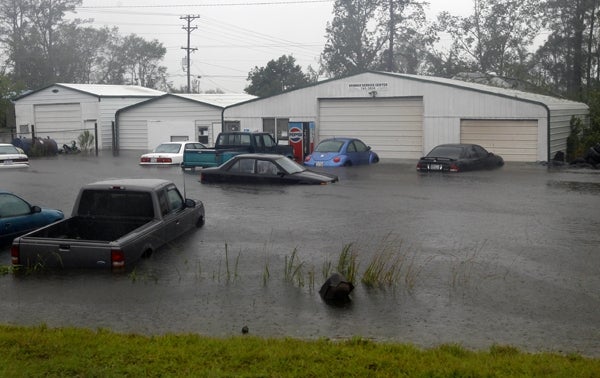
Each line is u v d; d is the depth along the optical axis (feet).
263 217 55.01
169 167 105.50
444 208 59.57
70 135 158.92
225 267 38.88
